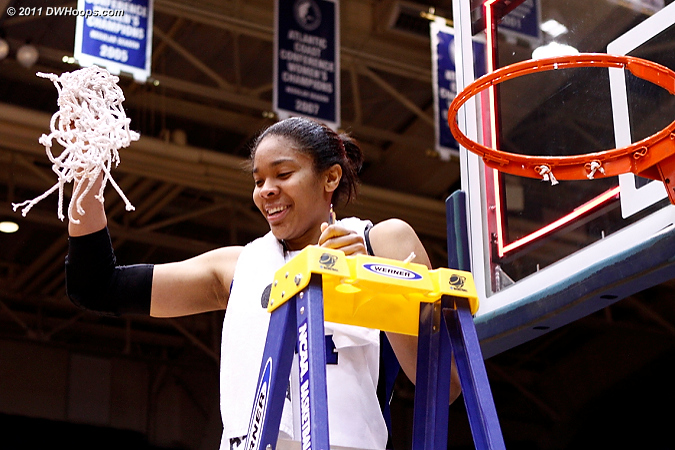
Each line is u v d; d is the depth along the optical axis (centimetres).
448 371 123
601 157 187
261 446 114
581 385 871
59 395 815
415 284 120
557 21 236
